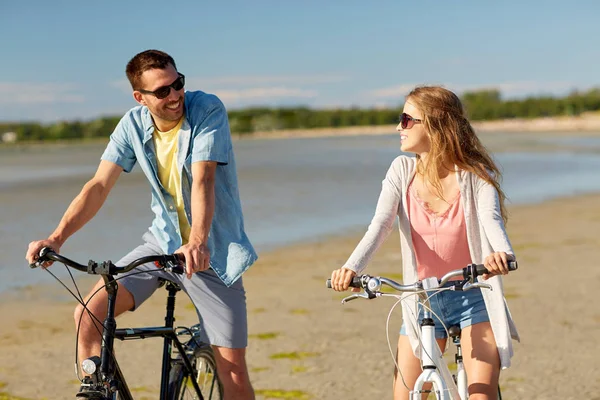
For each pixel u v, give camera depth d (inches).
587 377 238.5
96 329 154.6
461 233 152.0
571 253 438.3
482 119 4439.0
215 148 159.9
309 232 515.8
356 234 508.1
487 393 145.5
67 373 252.5
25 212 618.2
